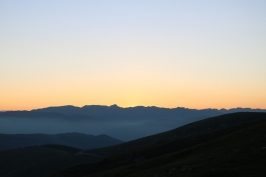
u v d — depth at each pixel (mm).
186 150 75312
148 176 58438
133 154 98500
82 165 95438
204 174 50531
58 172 93000
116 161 95812
